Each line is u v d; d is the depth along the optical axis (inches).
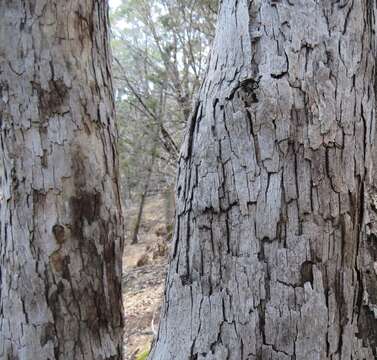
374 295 42.6
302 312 37.7
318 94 38.1
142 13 366.3
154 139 368.5
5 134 66.2
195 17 324.8
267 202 38.3
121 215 76.5
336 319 38.9
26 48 63.3
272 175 38.1
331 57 38.7
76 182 67.9
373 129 41.9
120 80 371.9
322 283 38.1
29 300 67.1
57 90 65.6
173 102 370.0
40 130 65.6
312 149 37.8
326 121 38.0
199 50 334.0
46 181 66.2
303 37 38.6
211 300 40.6
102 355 71.6
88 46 68.6
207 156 41.0
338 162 38.4
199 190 41.4
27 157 65.8
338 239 38.7
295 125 37.8
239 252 39.2
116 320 74.2
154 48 372.8
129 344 163.9
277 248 38.0
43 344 67.7
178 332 42.5
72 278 68.6
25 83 64.2
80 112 67.8
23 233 66.7
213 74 42.6
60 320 68.2
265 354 38.3
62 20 64.7
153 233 485.1
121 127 370.3
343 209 38.7
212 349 40.1
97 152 70.1
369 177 41.6
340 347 39.3
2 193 69.1
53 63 64.8
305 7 39.0
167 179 417.7
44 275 67.0
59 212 67.0
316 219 37.9
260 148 38.3
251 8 40.3
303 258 37.7
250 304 38.7
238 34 40.6
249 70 39.1
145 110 376.2
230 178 39.6
